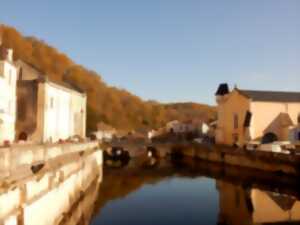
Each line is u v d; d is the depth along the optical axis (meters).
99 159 59.34
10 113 41.88
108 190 45.53
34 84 47.25
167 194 43.25
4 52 41.03
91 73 152.62
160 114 166.12
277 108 72.75
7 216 16.09
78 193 34.84
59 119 54.38
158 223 30.31
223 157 73.94
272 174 54.00
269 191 42.66
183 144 92.94
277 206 35.56
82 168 38.00
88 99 127.50
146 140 103.12
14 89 43.56
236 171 61.81
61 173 26.97
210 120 133.62
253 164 60.56
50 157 25.66
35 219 20.17
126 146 86.69
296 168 47.81
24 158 19.78
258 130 71.69
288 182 48.06
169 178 55.97
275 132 72.19
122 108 148.50
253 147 67.19
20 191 17.95
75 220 31.19
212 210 35.06
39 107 46.56
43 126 46.50
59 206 26.19
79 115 67.62
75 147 36.88
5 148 16.92
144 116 156.50
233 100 78.94
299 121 73.38
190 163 78.94
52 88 50.38
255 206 35.81
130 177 56.94
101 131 108.44
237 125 77.19
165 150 97.06
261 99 72.56
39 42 135.12
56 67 131.88
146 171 64.50
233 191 44.06
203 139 105.25
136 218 32.00
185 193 43.91
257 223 29.97
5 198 15.89
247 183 48.94
